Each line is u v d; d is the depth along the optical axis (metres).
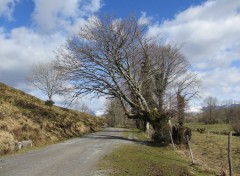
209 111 114.50
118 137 41.03
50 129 36.50
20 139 26.86
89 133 48.16
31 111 41.00
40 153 23.06
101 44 41.53
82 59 41.75
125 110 44.38
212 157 29.38
